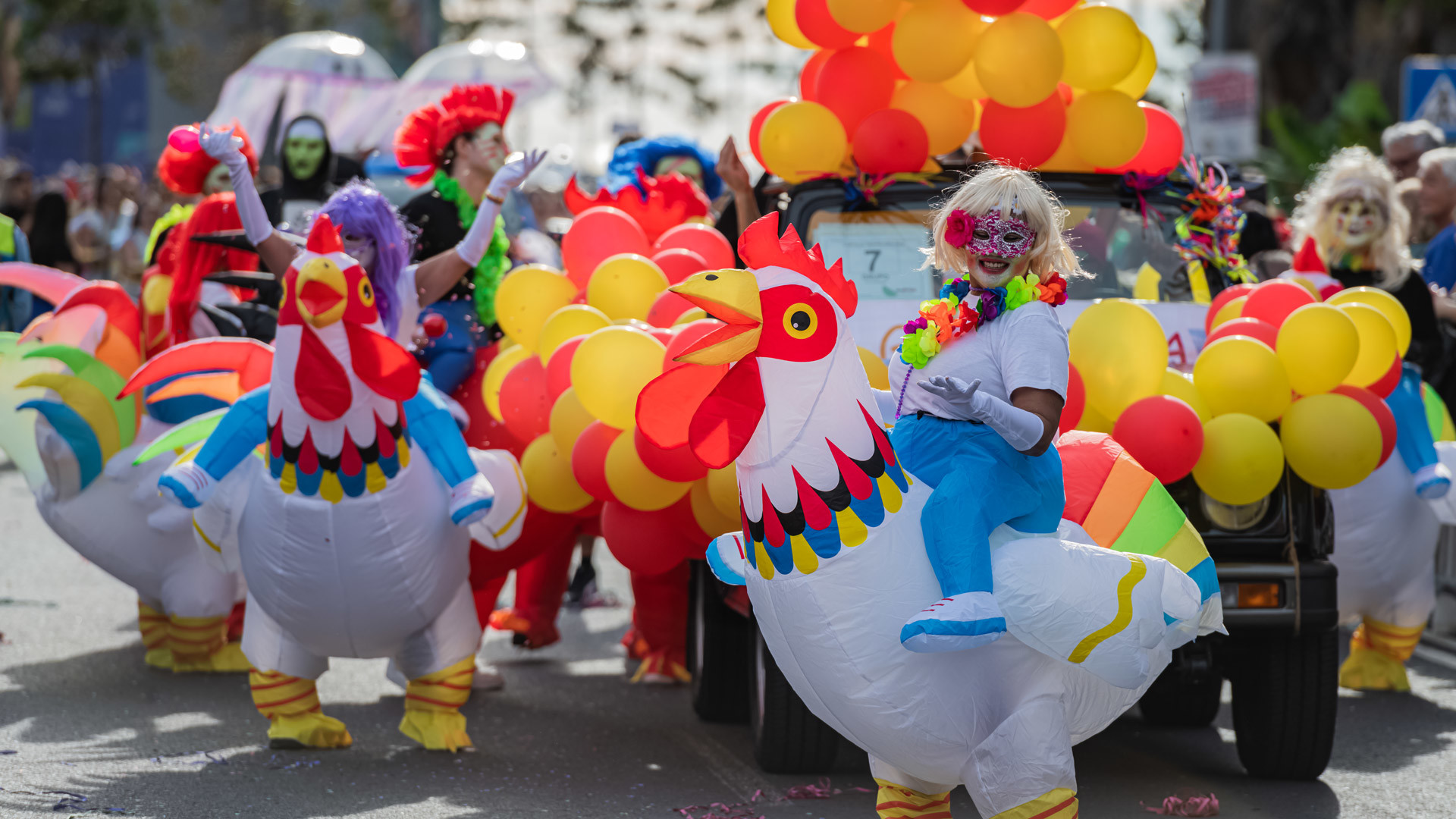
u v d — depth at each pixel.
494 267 15.14
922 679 8.56
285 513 11.60
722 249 14.34
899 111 13.18
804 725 12.17
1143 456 10.83
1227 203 14.23
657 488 11.87
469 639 12.72
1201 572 9.41
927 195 13.83
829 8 12.84
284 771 12.21
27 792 11.39
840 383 8.64
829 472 8.55
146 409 15.25
